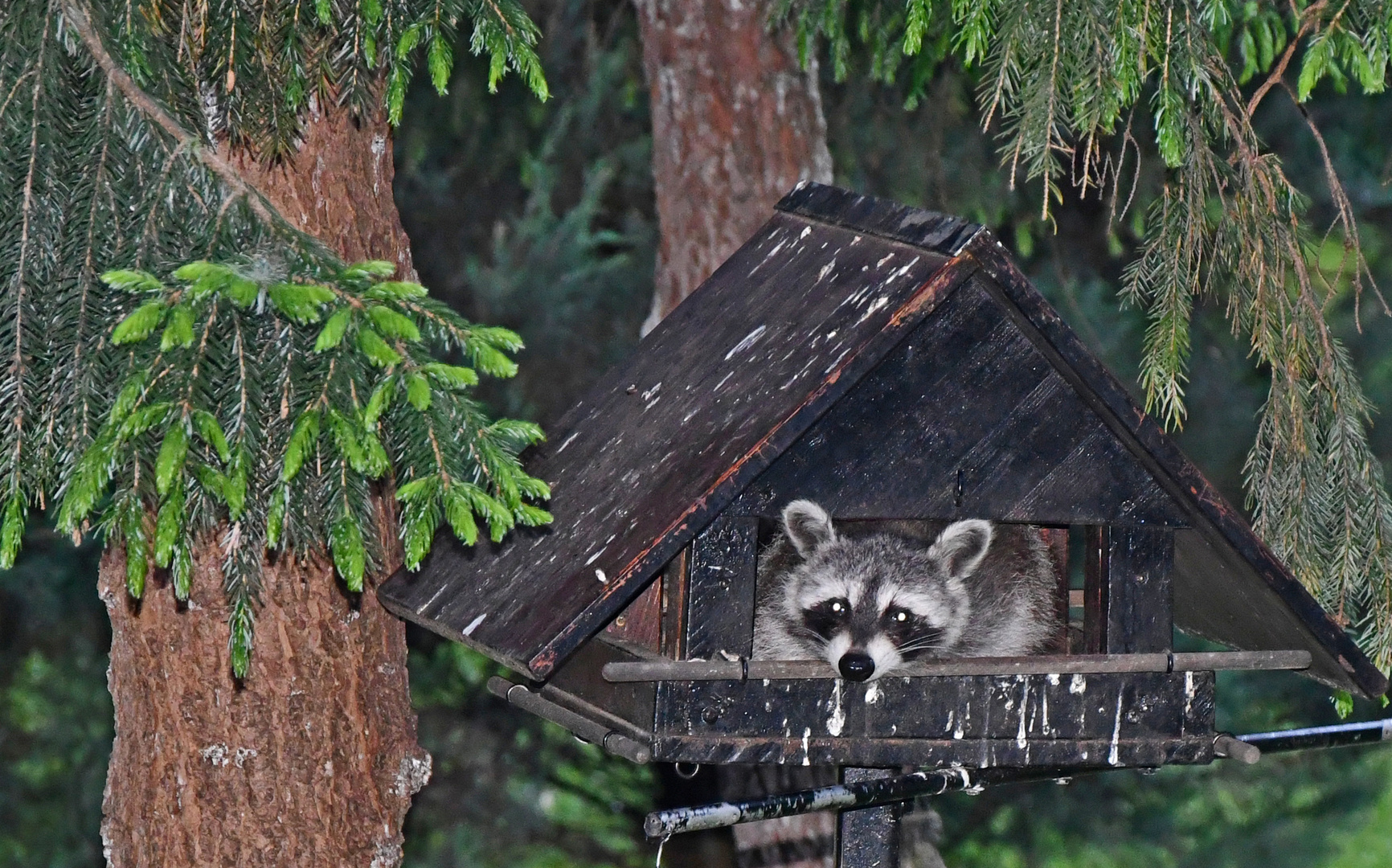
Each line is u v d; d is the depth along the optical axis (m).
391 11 8.94
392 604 9.55
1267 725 19.59
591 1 17.83
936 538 9.75
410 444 7.40
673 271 14.55
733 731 8.27
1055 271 17.55
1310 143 18.14
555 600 7.96
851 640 8.39
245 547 8.12
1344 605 10.80
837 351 8.13
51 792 18.42
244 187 7.62
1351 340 19.62
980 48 9.31
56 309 7.54
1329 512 10.80
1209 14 9.49
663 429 9.09
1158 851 19.89
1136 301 10.84
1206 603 9.79
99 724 18.69
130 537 7.27
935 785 8.85
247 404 7.22
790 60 14.30
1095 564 8.86
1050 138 9.25
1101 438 8.56
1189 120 10.16
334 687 9.90
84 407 7.40
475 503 7.17
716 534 8.23
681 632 8.29
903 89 16.02
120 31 7.98
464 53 17.06
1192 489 8.37
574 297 18.92
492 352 7.14
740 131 14.26
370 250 10.24
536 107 18.31
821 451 8.32
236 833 9.72
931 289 8.03
